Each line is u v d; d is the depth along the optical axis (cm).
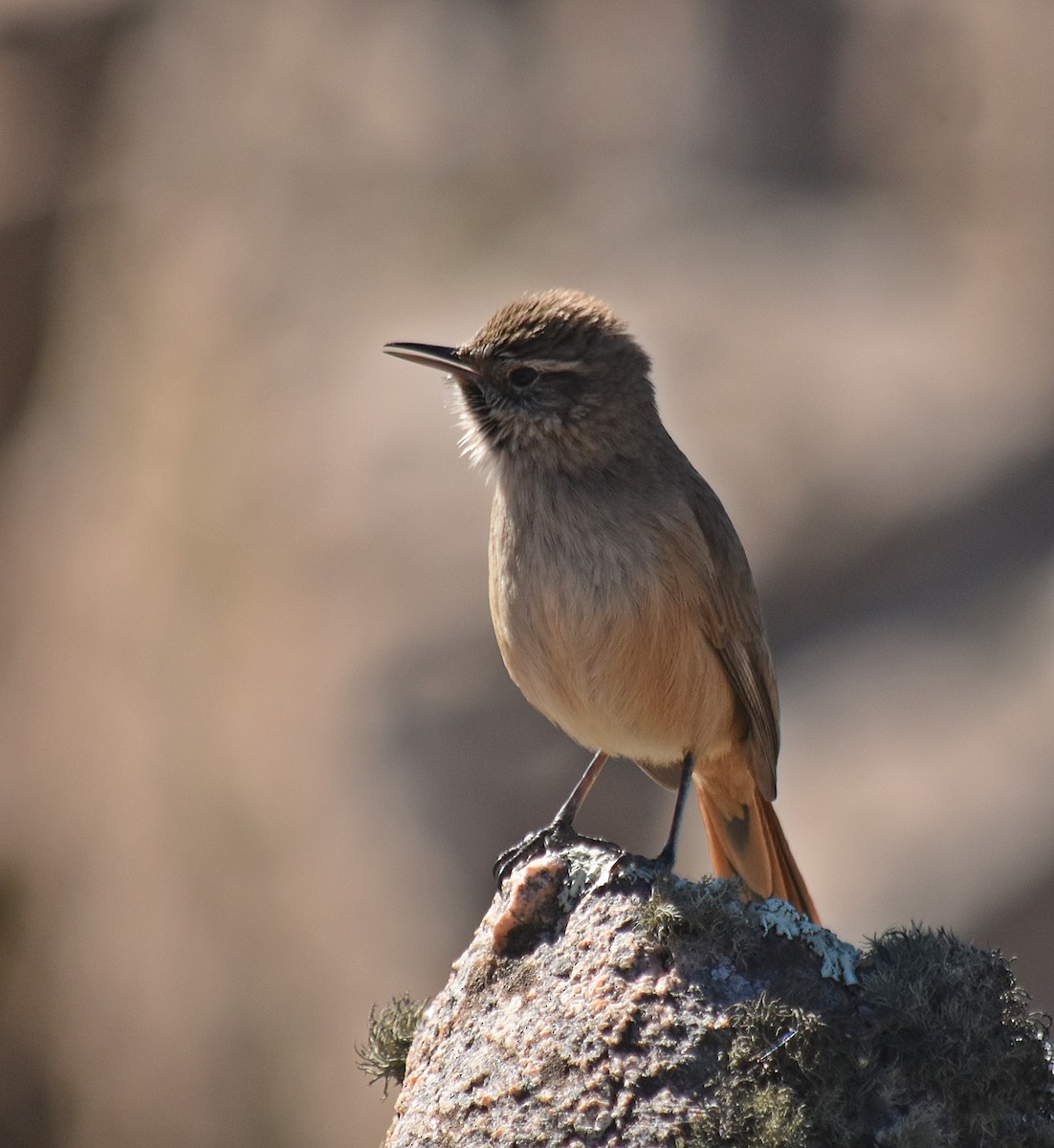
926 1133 415
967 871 1123
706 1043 436
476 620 1466
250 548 1655
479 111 2138
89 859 1672
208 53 2231
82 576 1847
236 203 2045
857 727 1267
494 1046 462
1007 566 1374
